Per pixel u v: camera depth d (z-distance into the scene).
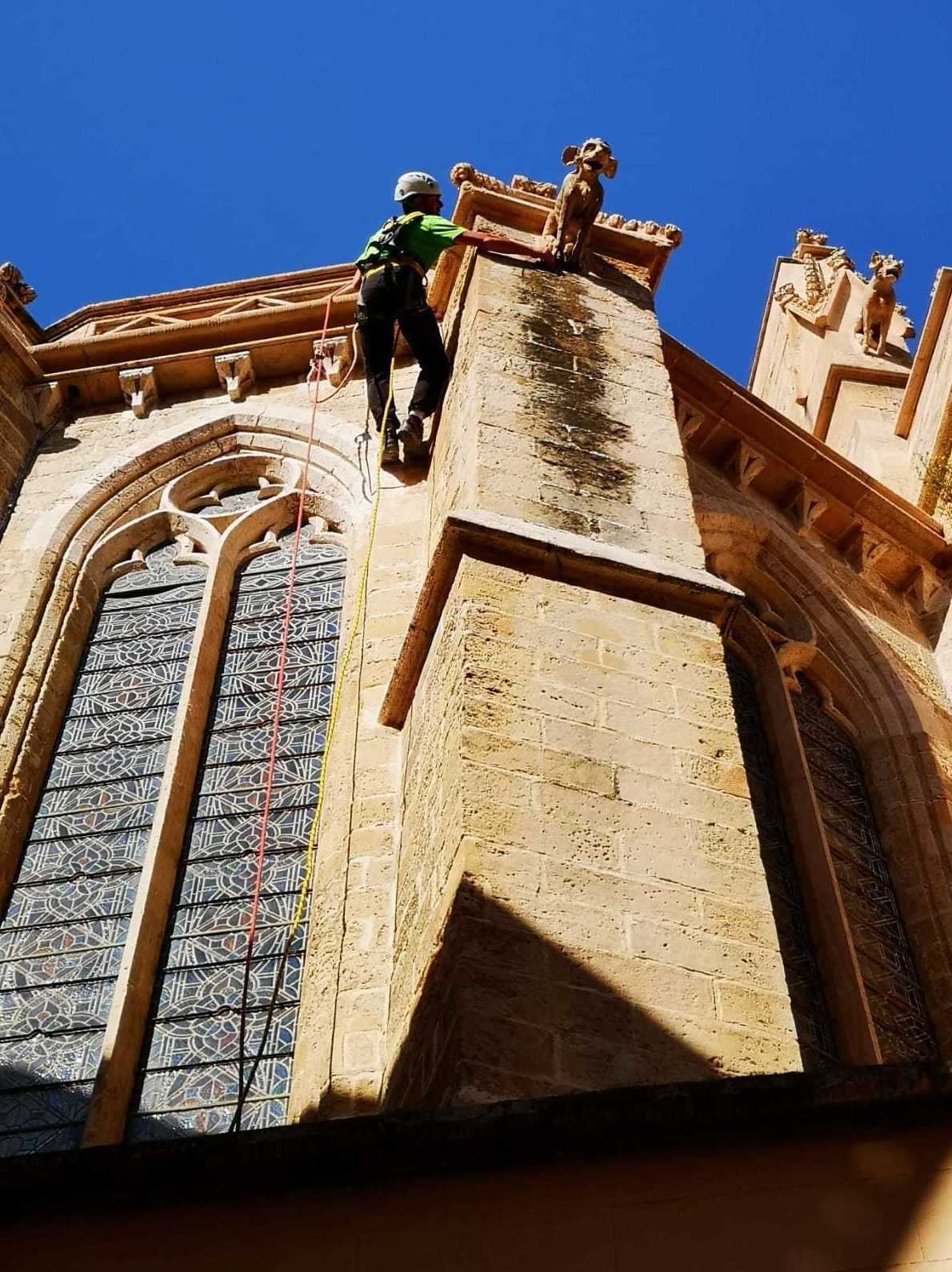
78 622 18.03
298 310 21.73
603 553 13.09
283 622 17.58
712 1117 7.46
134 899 14.56
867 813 18.19
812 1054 14.80
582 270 18.28
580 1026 9.51
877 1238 7.08
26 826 15.59
